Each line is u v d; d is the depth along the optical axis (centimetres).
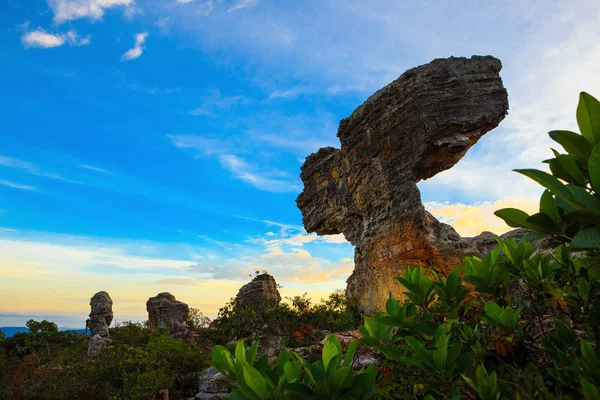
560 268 151
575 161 104
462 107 2202
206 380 1517
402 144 2384
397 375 172
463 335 161
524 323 158
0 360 3072
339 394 101
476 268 167
